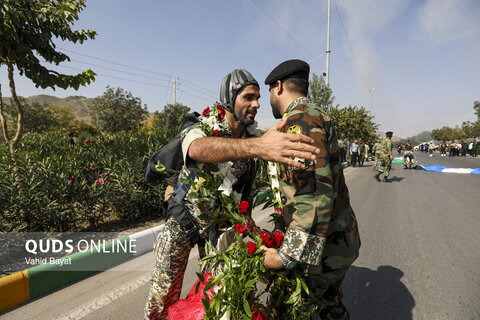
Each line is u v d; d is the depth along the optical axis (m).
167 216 1.56
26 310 2.39
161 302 1.60
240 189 1.54
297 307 1.37
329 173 1.12
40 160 4.32
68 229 3.95
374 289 2.77
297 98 1.35
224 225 1.59
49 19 3.93
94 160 5.91
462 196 7.60
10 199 3.35
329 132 1.19
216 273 1.41
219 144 1.04
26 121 44.50
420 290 2.74
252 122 1.48
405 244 4.02
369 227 4.84
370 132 23.41
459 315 2.34
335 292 1.57
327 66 19.92
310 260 1.15
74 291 2.71
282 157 0.89
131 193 4.58
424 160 26.12
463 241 4.11
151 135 6.74
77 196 3.96
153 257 3.51
